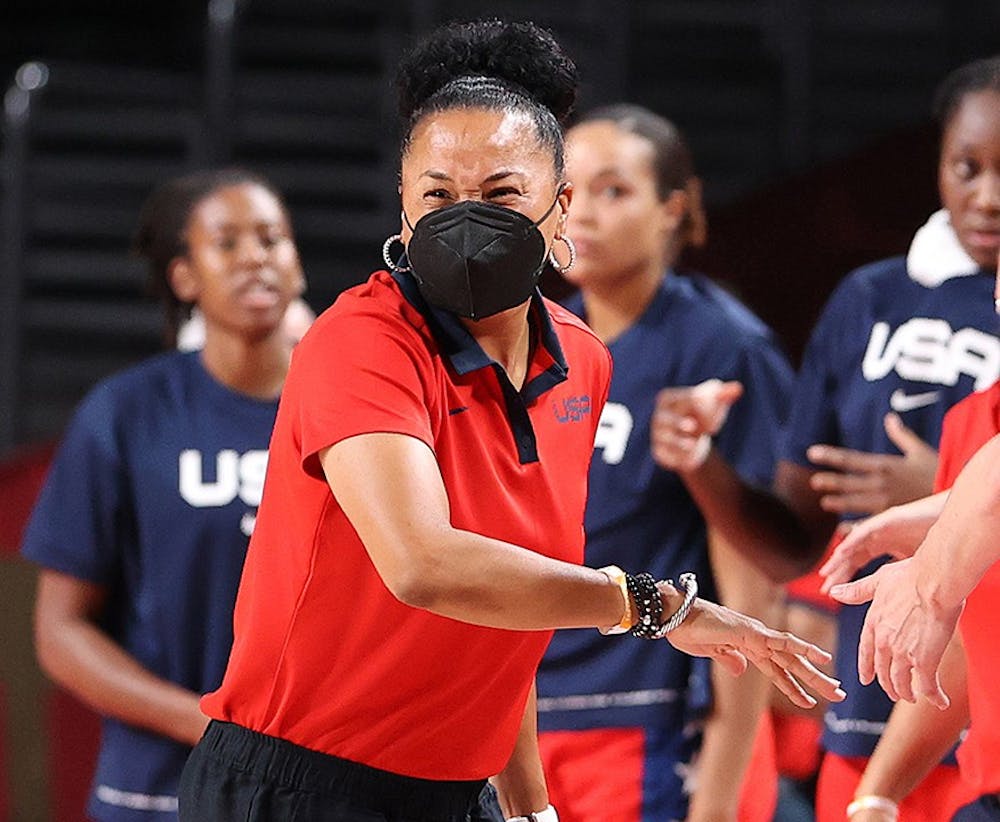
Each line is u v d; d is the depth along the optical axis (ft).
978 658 22.85
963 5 67.62
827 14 69.00
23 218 63.57
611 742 31.81
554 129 19.44
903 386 30.81
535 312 20.51
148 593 32.76
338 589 19.45
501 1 66.95
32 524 33.40
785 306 39.50
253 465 32.78
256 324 32.89
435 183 18.93
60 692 41.65
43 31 81.30
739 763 31.50
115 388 33.45
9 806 41.73
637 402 32.30
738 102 68.13
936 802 29.04
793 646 19.67
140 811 32.45
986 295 30.50
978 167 29.86
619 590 18.93
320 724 20.13
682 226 34.17
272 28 72.33
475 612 17.89
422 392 18.86
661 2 69.31
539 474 20.15
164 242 34.19
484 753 21.17
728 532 30.83
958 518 20.44
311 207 67.97
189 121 68.69
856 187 38.73
